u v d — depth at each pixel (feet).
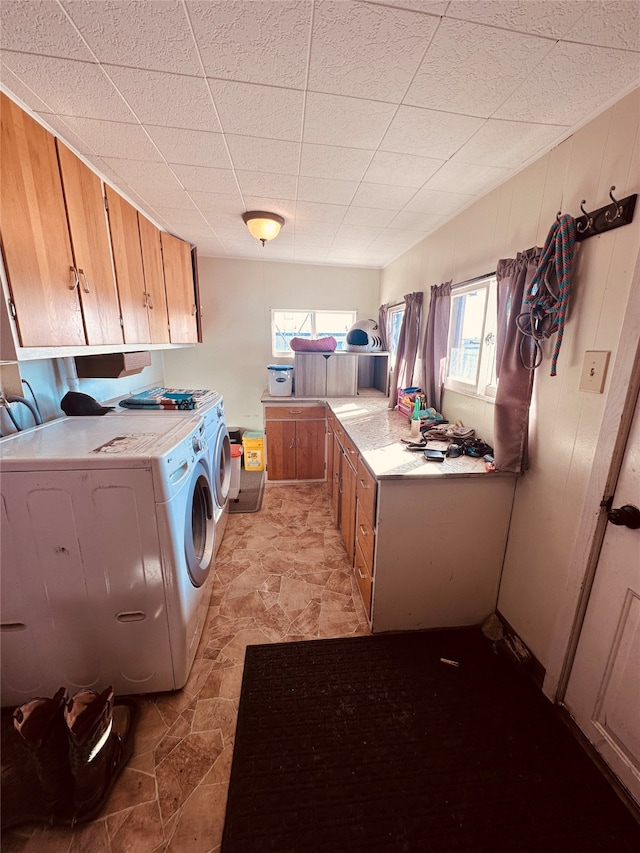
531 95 3.70
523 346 4.73
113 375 6.49
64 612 4.09
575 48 3.09
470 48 3.14
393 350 11.43
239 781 3.64
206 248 10.71
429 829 3.32
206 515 5.96
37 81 3.63
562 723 4.29
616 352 3.59
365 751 3.94
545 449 4.64
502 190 5.63
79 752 3.26
